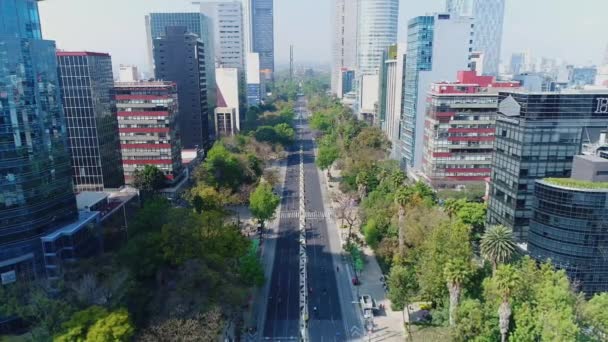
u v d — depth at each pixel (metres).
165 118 195.25
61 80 159.62
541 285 91.88
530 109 127.44
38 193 111.25
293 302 122.69
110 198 158.12
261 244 160.00
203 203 153.50
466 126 189.62
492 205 150.25
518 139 132.38
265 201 159.88
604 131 129.62
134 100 193.75
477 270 105.38
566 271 113.38
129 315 86.50
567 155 130.50
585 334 86.44
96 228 130.62
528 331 86.88
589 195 107.44
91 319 80.88
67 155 122.12
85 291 90.69
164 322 84.12
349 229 168.75
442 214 134.62
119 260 106.69
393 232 139.88
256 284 119.56
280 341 105.56
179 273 98.81
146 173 179.25
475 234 146.88
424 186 171.50
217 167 191.62
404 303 109.38
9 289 95.31
